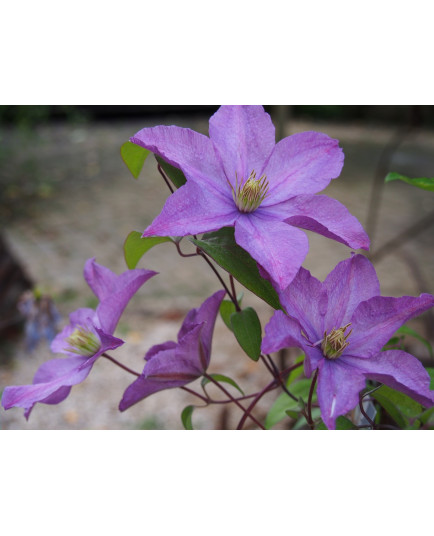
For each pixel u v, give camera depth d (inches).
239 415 36.1
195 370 12.0
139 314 49.5
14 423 37.9
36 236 64.8
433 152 96.5
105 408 39.1
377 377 10.1
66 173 85.3
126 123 114.3
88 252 60.9
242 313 11.2
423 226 23.9
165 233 10.0
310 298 10.8
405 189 79.9
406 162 91.4
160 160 11.1
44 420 38.1
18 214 70.9
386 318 10.8
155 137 11.0
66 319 46.4
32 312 28.6
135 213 71.6
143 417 38.0
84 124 111.0
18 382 41.0
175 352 11.6
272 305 10.5
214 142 11.8
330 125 120.6
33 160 89.5
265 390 12.4
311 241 64.4
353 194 77.6
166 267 58.4
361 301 11.0
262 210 11.3
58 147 97.1
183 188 10.5
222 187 11.5
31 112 90.9
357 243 10.7
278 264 10.0
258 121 12.1
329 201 11.1
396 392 12.2
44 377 12.6
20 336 45.6
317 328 10.8
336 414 9.5
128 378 41.9
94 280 13.1
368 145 102.9
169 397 39.7
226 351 44.0
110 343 11.2
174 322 48.2
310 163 11.6
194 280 55.7
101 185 81.1
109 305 12.0
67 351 12.7
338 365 10.5
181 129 11.4
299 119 124.7
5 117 91.9
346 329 10.9
